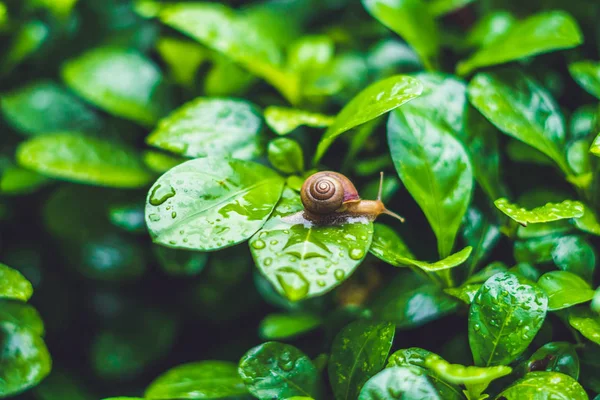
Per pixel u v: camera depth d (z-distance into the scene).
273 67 0.32
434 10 0.34
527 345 0.25
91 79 0.33
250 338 0.34
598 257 0.28
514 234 0.28
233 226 0.26
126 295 0.35
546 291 0.26
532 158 0.30
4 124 0.35
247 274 0.33
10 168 0.33
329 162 0.31
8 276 0.26
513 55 0.29
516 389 0.25
